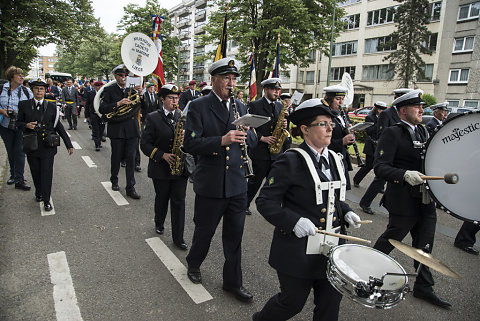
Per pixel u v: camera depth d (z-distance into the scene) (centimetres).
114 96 571
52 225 430
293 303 204
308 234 186
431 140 279
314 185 197
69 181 625
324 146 204
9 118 535
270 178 206
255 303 295
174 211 385
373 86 3288
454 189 266
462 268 386
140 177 688
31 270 325
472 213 259
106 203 523
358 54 3381
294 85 3928
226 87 293
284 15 1728
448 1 2773
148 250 381
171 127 403
